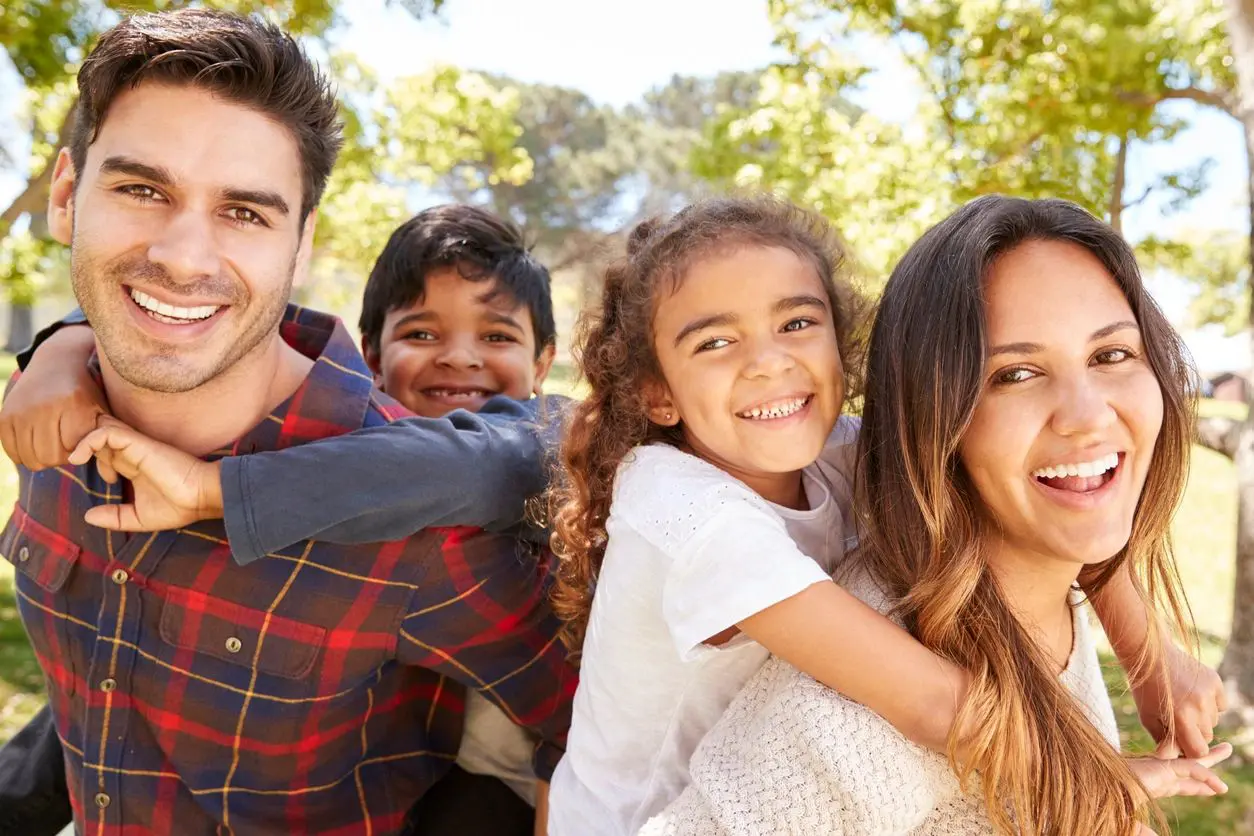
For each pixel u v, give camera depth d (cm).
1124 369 131
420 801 198
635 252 175
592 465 172
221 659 171
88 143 157
